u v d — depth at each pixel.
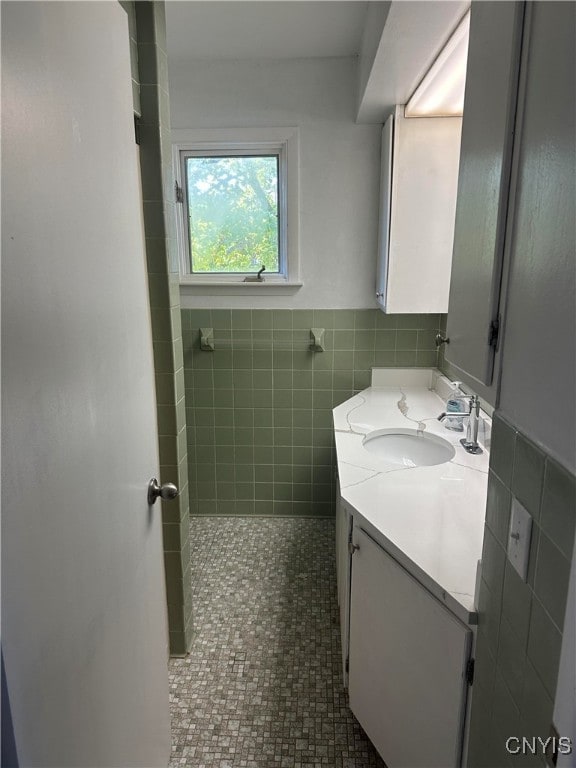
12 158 0.65
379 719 1.40
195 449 3.00
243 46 2.34
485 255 0.85
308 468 2.98
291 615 2.20
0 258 0.62
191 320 2.82
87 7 0.89
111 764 1.02
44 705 0.74
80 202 0.86
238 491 3.04
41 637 0.73
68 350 0.81
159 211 1.67
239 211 2.75
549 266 0.65
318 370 2.83
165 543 1.90
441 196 2.19
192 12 2.01
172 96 2.56
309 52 2.42
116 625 1.05
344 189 2.61
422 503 1.42
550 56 0.63
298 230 2.66
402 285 2.27
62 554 0.79
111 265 1.00
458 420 2.05
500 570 0.85
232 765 1.54
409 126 2.13
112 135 1.01
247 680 1.86
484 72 0.85
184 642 1.96
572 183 0.59
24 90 0.68
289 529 2.92
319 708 1.74
